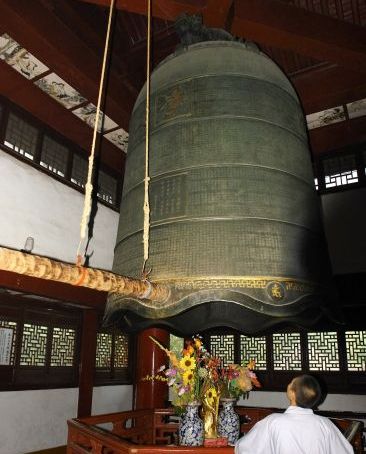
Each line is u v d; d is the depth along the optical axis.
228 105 2.96
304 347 8.69
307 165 3.07
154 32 6.71
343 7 5.98
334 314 2.65
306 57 7.14
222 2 4.55
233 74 3.12
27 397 7.75
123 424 5.54
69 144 8.20
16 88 6.95
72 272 2.00
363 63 5.73
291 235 2.56
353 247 8.05
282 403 8.58
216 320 3.51
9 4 5.52
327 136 8.27
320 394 3.19
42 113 7.50
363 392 7.94
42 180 7.37
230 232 2.47
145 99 3.40
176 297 2.27
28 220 6.97
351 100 7.32
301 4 6.04
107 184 9.21
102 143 8.61
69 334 8.80
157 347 8.62
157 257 2.48
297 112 3.32
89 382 8.85
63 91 7.17
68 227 7.76
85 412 8.65
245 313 3.55
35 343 8.07
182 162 2.79
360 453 4.49
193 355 4.74
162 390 8.56
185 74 3.18
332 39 5.50
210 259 2.37
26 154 7.28
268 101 3.08
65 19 6.32
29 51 6.14
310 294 2.36
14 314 7.69
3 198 6.60
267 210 2.58
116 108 7.37
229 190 2.62
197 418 4.53
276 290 2.27
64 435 8.35
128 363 10.42
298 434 2.94
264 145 2.85
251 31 5.29
